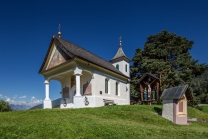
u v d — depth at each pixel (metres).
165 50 40.66
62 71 23.94
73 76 26.88
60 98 28.89
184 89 15.20
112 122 12.27
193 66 38.62
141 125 12.50
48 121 11.26
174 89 16.16
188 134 10.28
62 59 24.25
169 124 14.39
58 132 8.59
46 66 27.08
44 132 8.58
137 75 45.94
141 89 30.45
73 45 27.66
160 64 37.97
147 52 43.75
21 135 8.27
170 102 15.70
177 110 15.23
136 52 47.22
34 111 15.90
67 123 10.41
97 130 9.16
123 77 31.73
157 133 10.06
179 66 38.94
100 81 25.00
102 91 25.16
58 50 25.20
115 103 28.02
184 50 42.53
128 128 10.36
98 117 14.16
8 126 9.75
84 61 22.14
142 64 42.06
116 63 42.16
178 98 14.77
